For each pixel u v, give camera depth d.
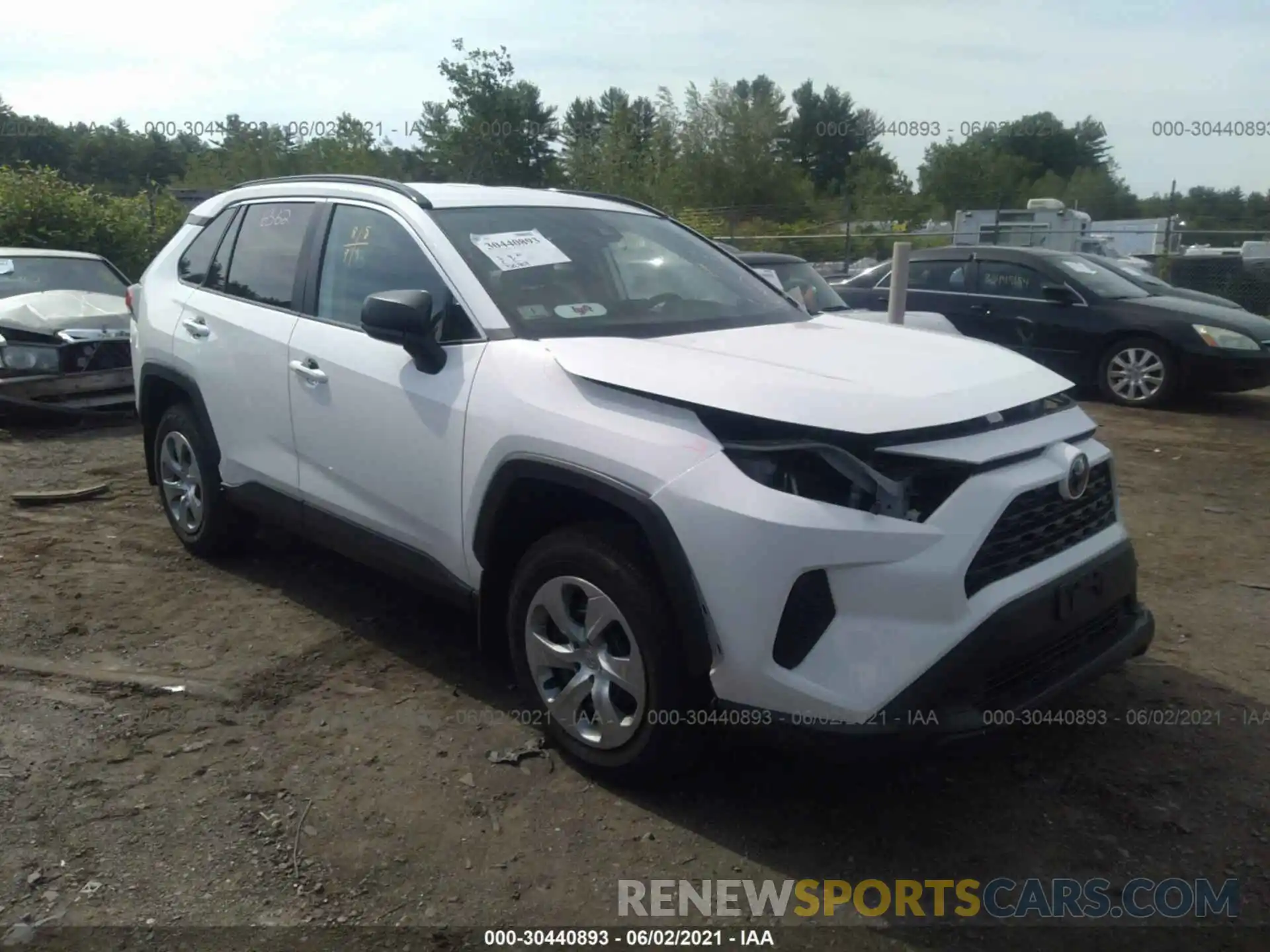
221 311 4.80
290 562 5.34
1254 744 3.65
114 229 15.40
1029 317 10.78
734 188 34.72
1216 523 6.30
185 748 3.55
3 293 9.30
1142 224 28.81
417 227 3.97
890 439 2.82
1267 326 10.04
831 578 2.79
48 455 7.53
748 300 4.29
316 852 3.01
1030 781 3.42
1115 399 10.39
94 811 3.18
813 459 2.85
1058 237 24.23
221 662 4.20
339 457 4.10
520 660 3.53
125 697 3.89
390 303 3.55
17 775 3.36
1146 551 5.76
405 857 3.00
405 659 4.25
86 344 8.49
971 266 11.24
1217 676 4.18
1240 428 9.24
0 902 2.78
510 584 3.64
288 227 4.64
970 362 3.36
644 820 3.19
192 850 3.01
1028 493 2.96
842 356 3.35
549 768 3.45
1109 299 10.49
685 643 2.98
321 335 4.20
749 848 3.06
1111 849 3.08
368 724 3.72
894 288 7.32
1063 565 3.10
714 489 2.87
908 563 2.76
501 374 3.45
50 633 4.43
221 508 5.05
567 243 4.12
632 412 3.10
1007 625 2.87
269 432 4.50
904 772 3.46
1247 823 3.20
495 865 2.97
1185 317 10.02
